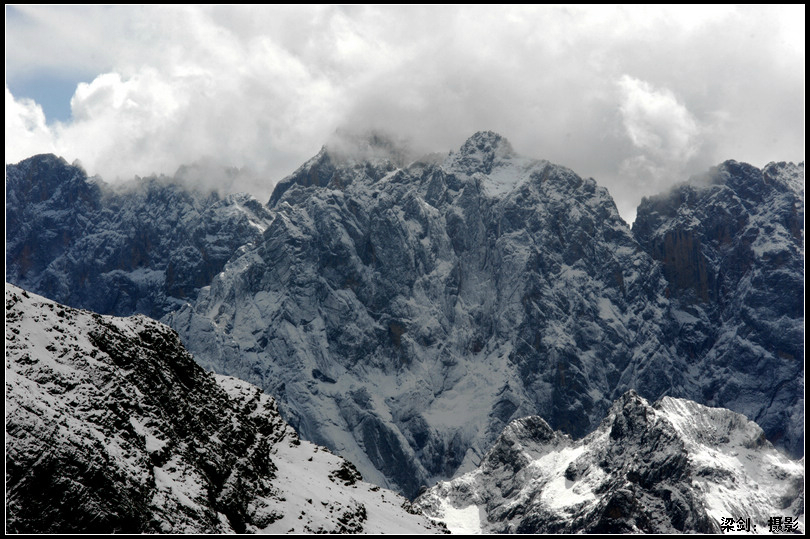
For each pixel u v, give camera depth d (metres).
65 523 196.75
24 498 193.88
